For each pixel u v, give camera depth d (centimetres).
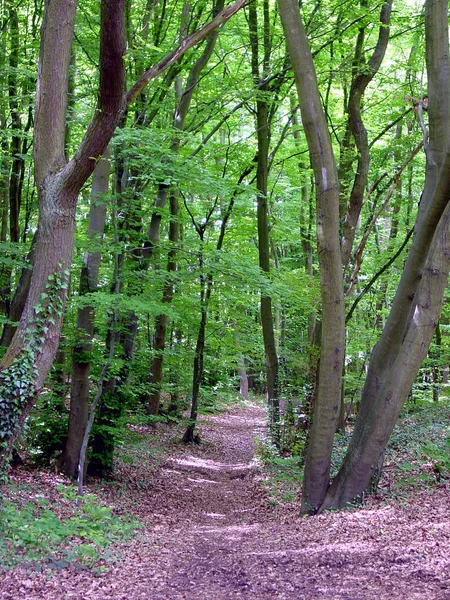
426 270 889
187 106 1499
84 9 1217
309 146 941
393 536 717
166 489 1356
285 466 1495
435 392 2373
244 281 1287
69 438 1190
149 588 583
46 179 816
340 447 1441
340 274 956
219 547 810
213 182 1154
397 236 2234
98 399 1215
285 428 1631
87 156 789
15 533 683
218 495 1386
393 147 1636
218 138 2434
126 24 1302
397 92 1524
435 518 776
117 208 1214
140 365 1523
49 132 820
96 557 679
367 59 1636
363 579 569
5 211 1683
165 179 1097
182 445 1986
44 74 819
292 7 923
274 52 1758
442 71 971
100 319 1383
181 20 1501
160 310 1122
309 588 557
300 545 743
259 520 1074
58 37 817
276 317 2717
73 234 830
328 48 1630
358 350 2217
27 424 1224
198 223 1947
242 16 1662
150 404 2098
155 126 1549
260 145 1650
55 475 1150
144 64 1349
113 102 764
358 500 954
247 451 2094
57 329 818
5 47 1425
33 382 789
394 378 923
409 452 1266
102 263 1512
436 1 963
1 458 781
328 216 938
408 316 964
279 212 2355
